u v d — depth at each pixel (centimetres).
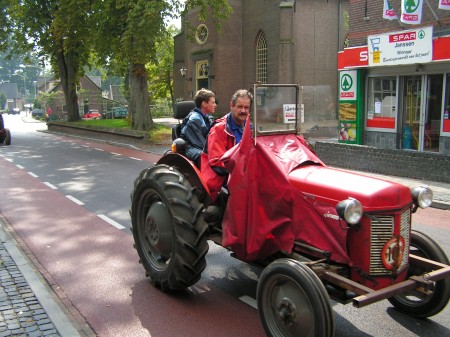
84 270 552
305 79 2641
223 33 2856
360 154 1209
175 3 2052
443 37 1234
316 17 2631
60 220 781
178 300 467
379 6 1466
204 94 527
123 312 441
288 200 382
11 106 12181
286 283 355
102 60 2662
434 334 399
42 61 3438
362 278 356
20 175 1262
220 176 465
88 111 6044
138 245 521
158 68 4156
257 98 412
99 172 1304
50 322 406
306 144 453
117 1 1966
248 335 396
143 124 2369
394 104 1483
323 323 319
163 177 474
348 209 327
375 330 407
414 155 1084
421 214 823
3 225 749
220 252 614
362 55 1491
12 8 2873
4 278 506
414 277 358
